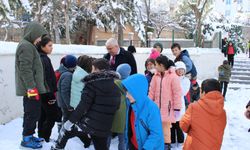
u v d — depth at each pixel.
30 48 4.83
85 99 4.08
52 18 18.86
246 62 21.25
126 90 3.75
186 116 4.06
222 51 19.70
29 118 5.03
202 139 3.93
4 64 6.71
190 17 31.16
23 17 19.05
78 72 5.16
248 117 4.57
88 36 25.17
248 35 35.31
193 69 7.59
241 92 15.17
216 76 19.12
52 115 5.48
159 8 34.28
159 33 32.44
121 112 5.12
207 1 22.58
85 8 21.23
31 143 5.11
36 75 4.93
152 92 5.84
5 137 5.76
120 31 21.67
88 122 4.14
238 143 7.07
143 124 3.71
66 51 8.89
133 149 3.96
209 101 3.95
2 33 20.64
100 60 4.21
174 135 6.46
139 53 14.65
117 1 21.08
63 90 5.23
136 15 23.08
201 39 22.66
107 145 4.77
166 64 5.76
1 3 11.80
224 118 4.02
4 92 6.71
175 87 5.69
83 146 5.66
